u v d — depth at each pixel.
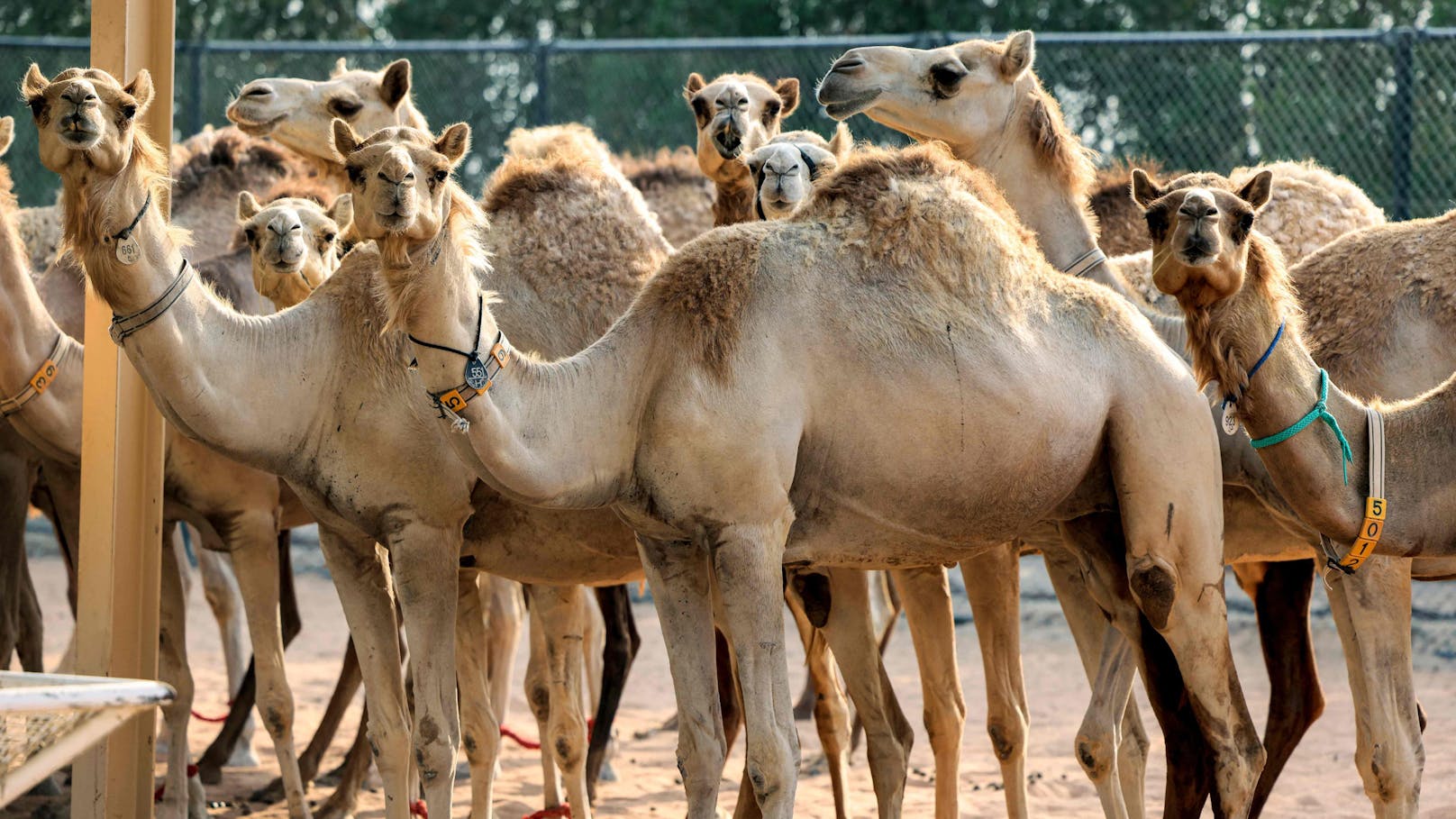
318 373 20.72
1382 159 44.78
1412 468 19.27
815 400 18.95
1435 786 29.23
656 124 50.91
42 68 53.09
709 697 19.56
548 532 22.53
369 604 21.64
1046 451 19.81
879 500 19.47
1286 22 72.62
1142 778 22.73
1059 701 39.47
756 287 19.06
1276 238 27.56
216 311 19.89
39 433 25.22
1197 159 46.59
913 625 23.39
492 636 31.97
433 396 17.39
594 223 23.78
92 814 21.83
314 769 29.80
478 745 23.69
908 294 19.50
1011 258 20.27
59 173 18.23
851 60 25.36
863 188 20.23
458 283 17.36
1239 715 20.48
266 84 29.28
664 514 18.67
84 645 21.91
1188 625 20.36
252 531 25.27
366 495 20.78
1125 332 20.84
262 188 33.25
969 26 75.56
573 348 22.88
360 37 91.69
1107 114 47.22
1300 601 25.34
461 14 89.12
